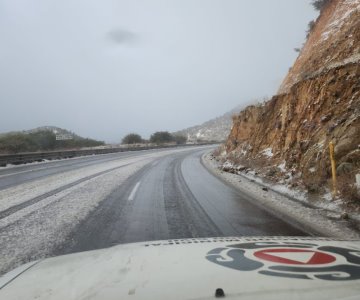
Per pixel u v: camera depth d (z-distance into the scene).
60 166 25.11
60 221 7.76
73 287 2.20
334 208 8.34
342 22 20.23
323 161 10.59
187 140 109.38
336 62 16.34
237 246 3.28
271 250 3.06
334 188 8.96
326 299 1.88
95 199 10.73
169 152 50.97
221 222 7.64
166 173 19.53
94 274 2.44
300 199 10.09
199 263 2.62
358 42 15.70
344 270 2.39
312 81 15.11
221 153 35.84
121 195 11.57
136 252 3.07
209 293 1.98
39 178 16.95
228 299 1.89
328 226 6.96
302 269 2.42
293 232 6.71
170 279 2.24
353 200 8.12
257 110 28.86
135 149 59.50
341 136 10.50
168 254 2.95
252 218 8.04
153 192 12.29
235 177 16.80
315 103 13.96
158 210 9.05
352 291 1.99
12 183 15.14
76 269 2.60
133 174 18.84
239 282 2.14
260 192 11.90
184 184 14.59
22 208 9.32
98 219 7.98
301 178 11.57
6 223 7.60
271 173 14.61
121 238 6.38
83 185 14.10
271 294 1.94
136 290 2.08
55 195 11.52
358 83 12.00
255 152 20.45
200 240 3.66
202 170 21.62
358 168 9.02
